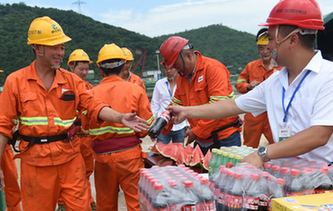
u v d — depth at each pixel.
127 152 3.07
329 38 5.43
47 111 2.67
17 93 2.59
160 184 1.55
